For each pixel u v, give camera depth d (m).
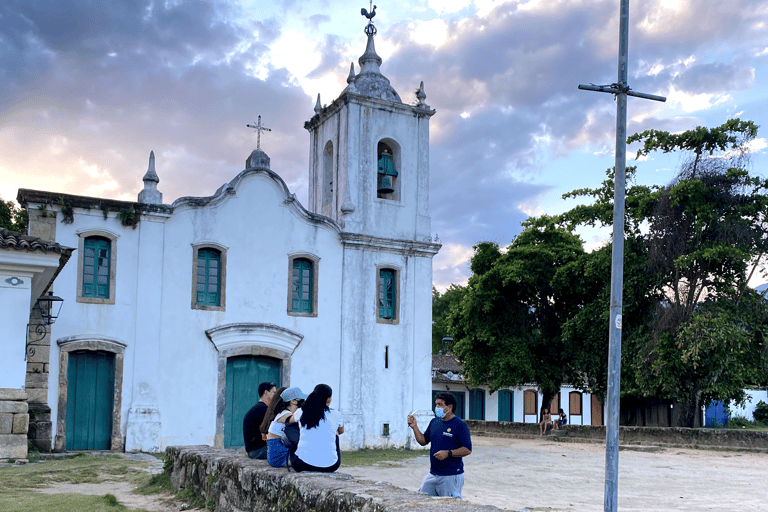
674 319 28.45
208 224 22.17
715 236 28.64
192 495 10.40
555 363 35.81
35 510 9.32
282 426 8.68
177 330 21.31
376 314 24.75
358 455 22.06
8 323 15.68
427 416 24.98
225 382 21.86
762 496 15.09
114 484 12.48
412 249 25.59
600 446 29.64
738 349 27.02
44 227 19.78
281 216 23.42
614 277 10.13
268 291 22.94
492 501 13.79
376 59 27.00
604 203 32.66
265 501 8.03
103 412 20.17
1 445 15.27
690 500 14.42
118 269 20.67
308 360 23.33
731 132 29.20
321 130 27.11
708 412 44.25
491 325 35.81
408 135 26.33
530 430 36.44
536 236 37.31
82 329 19.98
